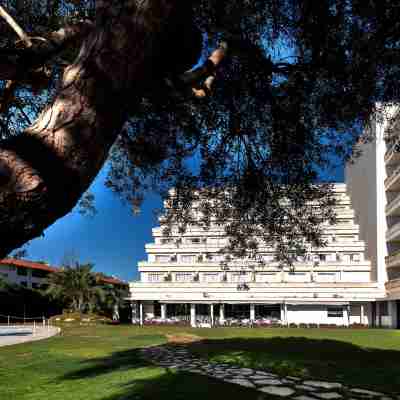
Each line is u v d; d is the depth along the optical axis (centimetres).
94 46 239
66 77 237
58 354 1784
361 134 765
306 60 680
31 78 421
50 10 696
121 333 3159
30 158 213
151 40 254
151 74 287
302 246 877
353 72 641
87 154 229
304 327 4578
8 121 696
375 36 612
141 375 1214
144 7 248
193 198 804
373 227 5122
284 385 1059
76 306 5431
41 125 227
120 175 868
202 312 5362
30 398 955
